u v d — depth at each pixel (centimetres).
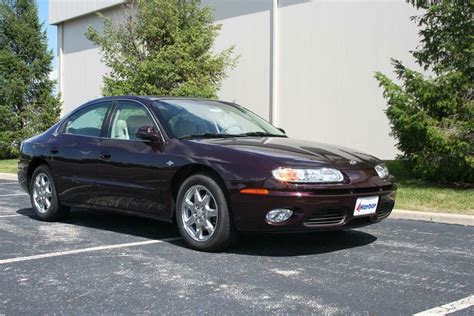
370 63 1454
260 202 486
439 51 1024
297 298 395
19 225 680
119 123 627
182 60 1471
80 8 2453
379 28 1430
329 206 488
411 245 572
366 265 488
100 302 387
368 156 570
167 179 551
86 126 668
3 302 388
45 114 2319
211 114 626
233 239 520
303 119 1612
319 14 1561
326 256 519
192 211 536
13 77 2305
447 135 942
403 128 995
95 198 631
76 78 2572
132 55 1523
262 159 498
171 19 1480
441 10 1000
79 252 534
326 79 1552
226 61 1650
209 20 1588
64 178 666
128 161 589
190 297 397
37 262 496
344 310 371
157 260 502
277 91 1675
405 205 788
